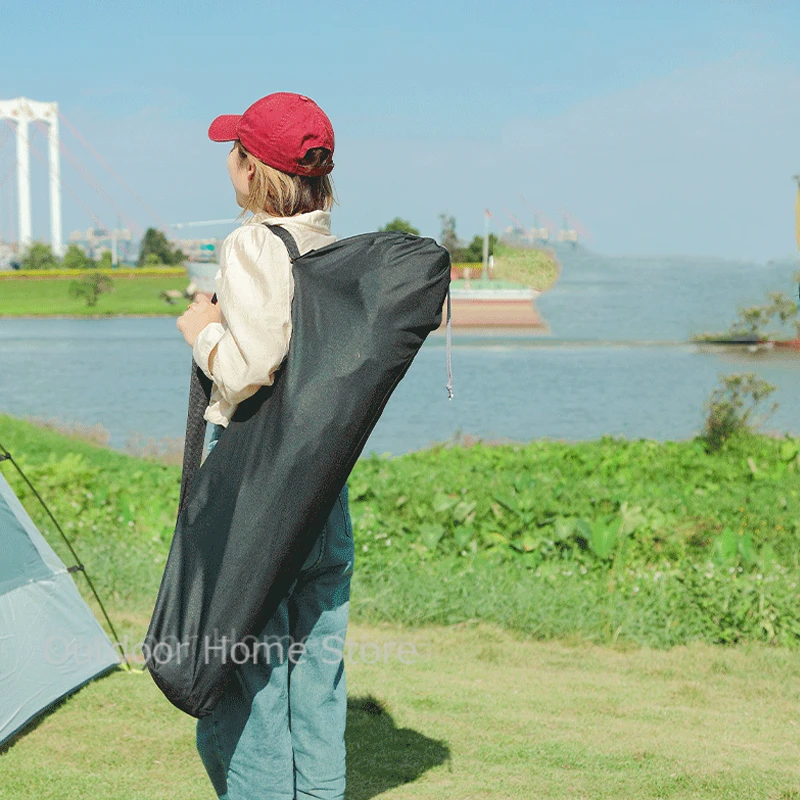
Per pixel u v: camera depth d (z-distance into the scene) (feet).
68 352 156.66
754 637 18.48
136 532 24.40
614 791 11.32
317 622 8.57
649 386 97.55
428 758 12.30
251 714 8.18
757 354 105.60
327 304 7.47
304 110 8.08
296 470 7.29
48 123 445.78
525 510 24.63
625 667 17.07
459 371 116.47
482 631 18.85
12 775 11.42
